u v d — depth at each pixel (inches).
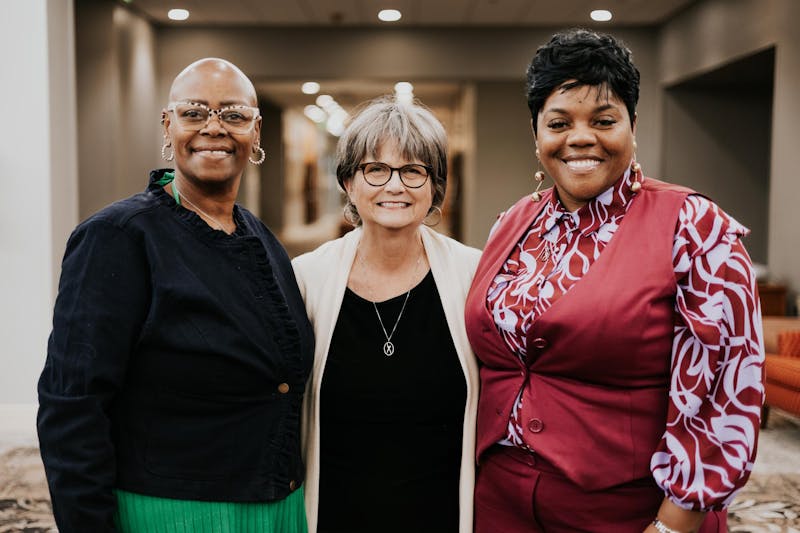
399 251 73.7
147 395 55.9
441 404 71.6
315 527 70.6
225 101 57.7
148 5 331.0
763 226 373.4
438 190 74.4
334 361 72.3
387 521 71.3
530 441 59.7
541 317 57.6
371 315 73.3
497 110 430.9
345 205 78.3
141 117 353.1
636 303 54.8
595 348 55.9
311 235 798.5
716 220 54.0
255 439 58.2
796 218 241.1
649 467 56.7
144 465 55.6
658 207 56.7
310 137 1063.0
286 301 63.7
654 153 379.2
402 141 70.0
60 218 214.7
